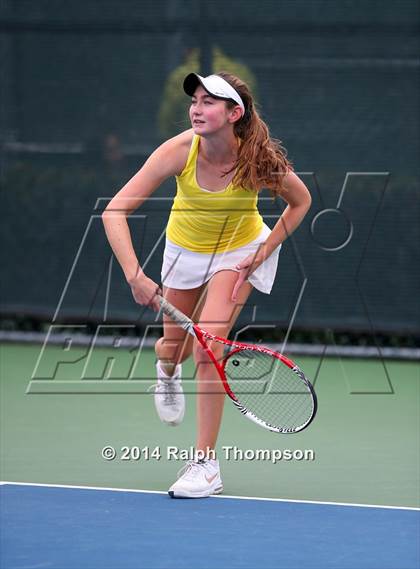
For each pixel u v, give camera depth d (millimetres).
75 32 21516
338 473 13211
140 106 21312
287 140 20641
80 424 15852
